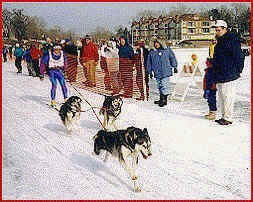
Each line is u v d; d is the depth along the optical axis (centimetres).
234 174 524
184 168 550
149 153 466
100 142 557
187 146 652
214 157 594
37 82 1658
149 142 466
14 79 1791
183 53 4409
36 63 1859
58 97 1213
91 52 1362
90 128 794
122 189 482
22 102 1135
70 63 1538
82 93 1270
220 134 721
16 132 774
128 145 471
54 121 875
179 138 700
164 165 562
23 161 594
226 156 597
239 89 1312
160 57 993
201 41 9750
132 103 1066
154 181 505
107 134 542
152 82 1566
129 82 1163
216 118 854
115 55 1244
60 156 616
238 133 725
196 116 881
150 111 946
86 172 543
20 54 2131
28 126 827
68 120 732
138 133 464
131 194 467
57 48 1032
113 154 517
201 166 557
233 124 796
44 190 481
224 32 787
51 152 638
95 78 1404
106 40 1305
